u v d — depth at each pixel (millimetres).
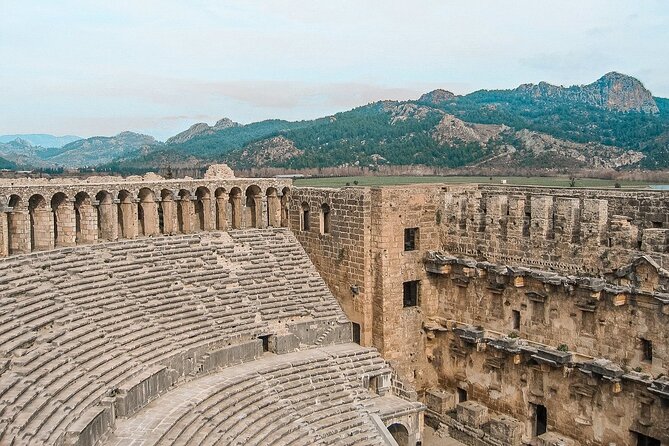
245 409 41844
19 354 34531
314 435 41531
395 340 52594
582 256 42531
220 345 47500
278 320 52219
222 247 57031
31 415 30031
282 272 56969
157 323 45781
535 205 45594
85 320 41375
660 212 40281
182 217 59594
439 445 49000
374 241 52219
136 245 52844
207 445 36094
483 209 50469
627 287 39281
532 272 44875
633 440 39375
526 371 45906
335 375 48438
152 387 40031
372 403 46781
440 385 53719
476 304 50406
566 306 43062
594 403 41375
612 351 40438
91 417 32344
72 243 51500
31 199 49500
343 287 55438
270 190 63156
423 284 53812
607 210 42250
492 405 48844
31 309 38969
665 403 37344
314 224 58656
